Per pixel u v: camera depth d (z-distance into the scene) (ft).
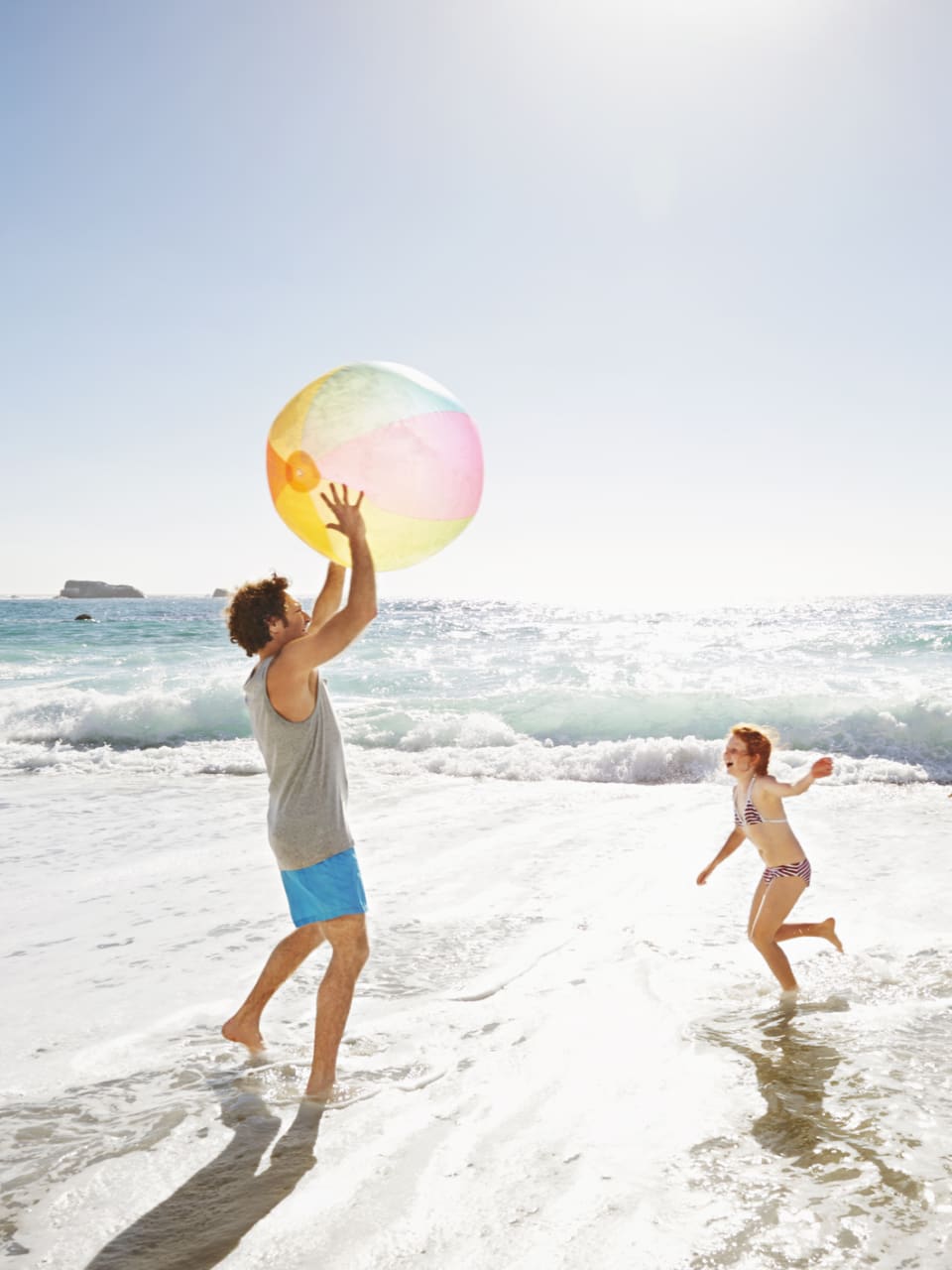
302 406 9.74
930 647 78.43
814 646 83.56
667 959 14.64
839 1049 11.12
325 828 10.43
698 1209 7.77
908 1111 9.44
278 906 17.97
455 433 9.95
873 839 22.91
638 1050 11.27
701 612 239.71
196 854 22.35
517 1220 7.69
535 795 29.71
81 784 33.32
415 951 15.29
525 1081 10.47
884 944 15.11
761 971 14.05
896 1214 7.60
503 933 16.12
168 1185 8.48
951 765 33.37
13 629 131.85
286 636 10.68
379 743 39.29
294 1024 12.43
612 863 20.75
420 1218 7.77
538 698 43.34
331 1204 8.06
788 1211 7.70
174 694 45.11
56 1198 8.31
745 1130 9.15
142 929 16.69
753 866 20.29
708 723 38.73
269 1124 9.62
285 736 10.31
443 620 181.06
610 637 111.55
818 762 13.43
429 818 26.20
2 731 43.55
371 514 9.57
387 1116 9.71
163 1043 11.85
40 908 18.04
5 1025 12.48
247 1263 7.22
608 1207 7.83
